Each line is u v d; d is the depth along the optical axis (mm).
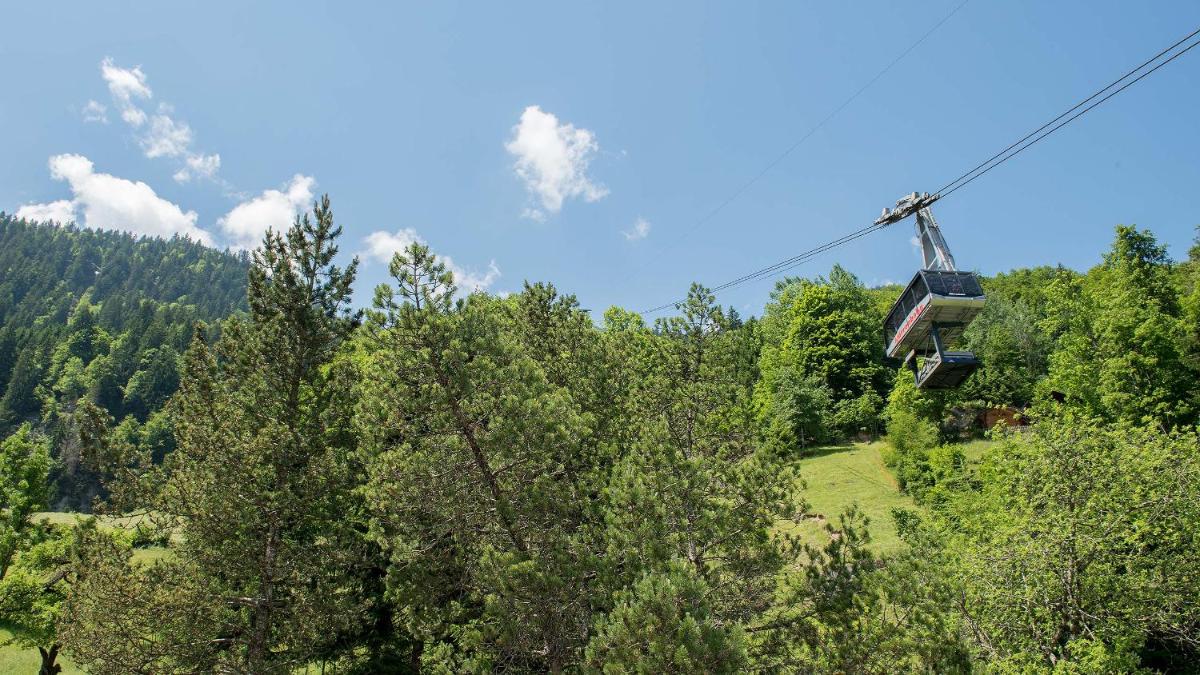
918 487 35219
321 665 22234
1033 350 49094
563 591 13852
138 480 19203
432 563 16859
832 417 54688
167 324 175750
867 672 13156
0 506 31297
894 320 18516
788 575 15000
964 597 19344
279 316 20344
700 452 18016
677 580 11016
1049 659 18391
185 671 17031
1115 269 37062
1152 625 18453
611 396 21375
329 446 19953
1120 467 19453
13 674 27609
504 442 15320
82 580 18297
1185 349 34500
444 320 16125
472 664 13570
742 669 10484
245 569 18094
